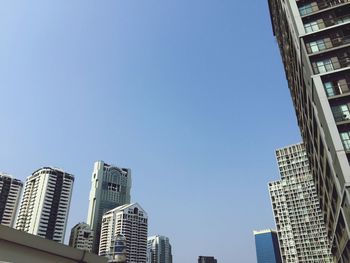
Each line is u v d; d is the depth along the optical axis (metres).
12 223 184.62
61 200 187.12
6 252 22.97
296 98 86.88
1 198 183.38
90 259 28.23
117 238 95.81
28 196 186.38
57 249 26.06
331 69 57.06
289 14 68.62
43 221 175.38
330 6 62.88
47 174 187.12
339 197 54.16
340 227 65.12
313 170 86.00
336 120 52.47
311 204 183.50
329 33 60.12
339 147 49.84
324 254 171.25
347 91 53.56
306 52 60.38
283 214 191.88
